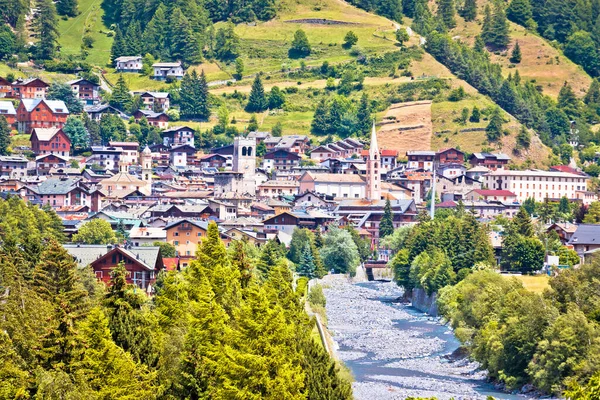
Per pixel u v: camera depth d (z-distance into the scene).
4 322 148.50
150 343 153.00
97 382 140.38
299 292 197.62
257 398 139.75
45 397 131.25
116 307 155.12
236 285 180.88
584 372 188.00
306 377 148.88
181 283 185.88
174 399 145.88
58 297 152.12
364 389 194.50
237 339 146.88
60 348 141.50
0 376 134.50
